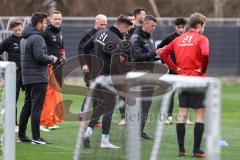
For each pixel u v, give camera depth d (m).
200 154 28.89
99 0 106.31
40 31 33.22
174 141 27.86
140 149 19.33
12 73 23.61
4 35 63.97
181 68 29.66
